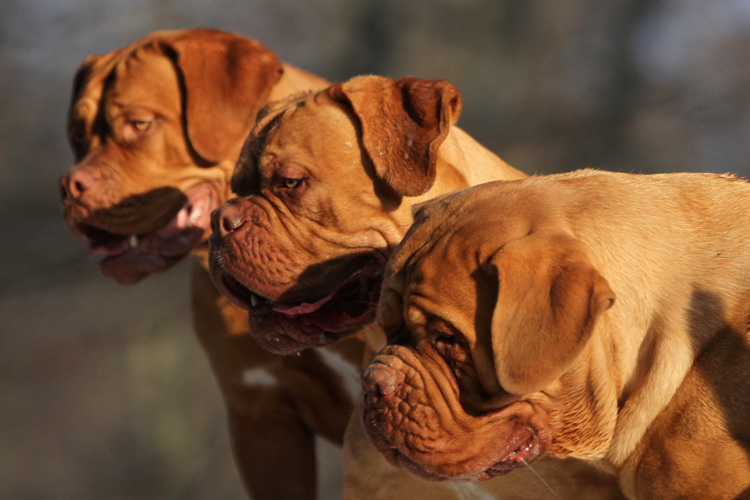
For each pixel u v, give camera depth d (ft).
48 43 80.74
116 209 32.04
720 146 96.53
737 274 21.02
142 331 82.94
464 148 27.53
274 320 26.04
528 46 120.37
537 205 21.06
